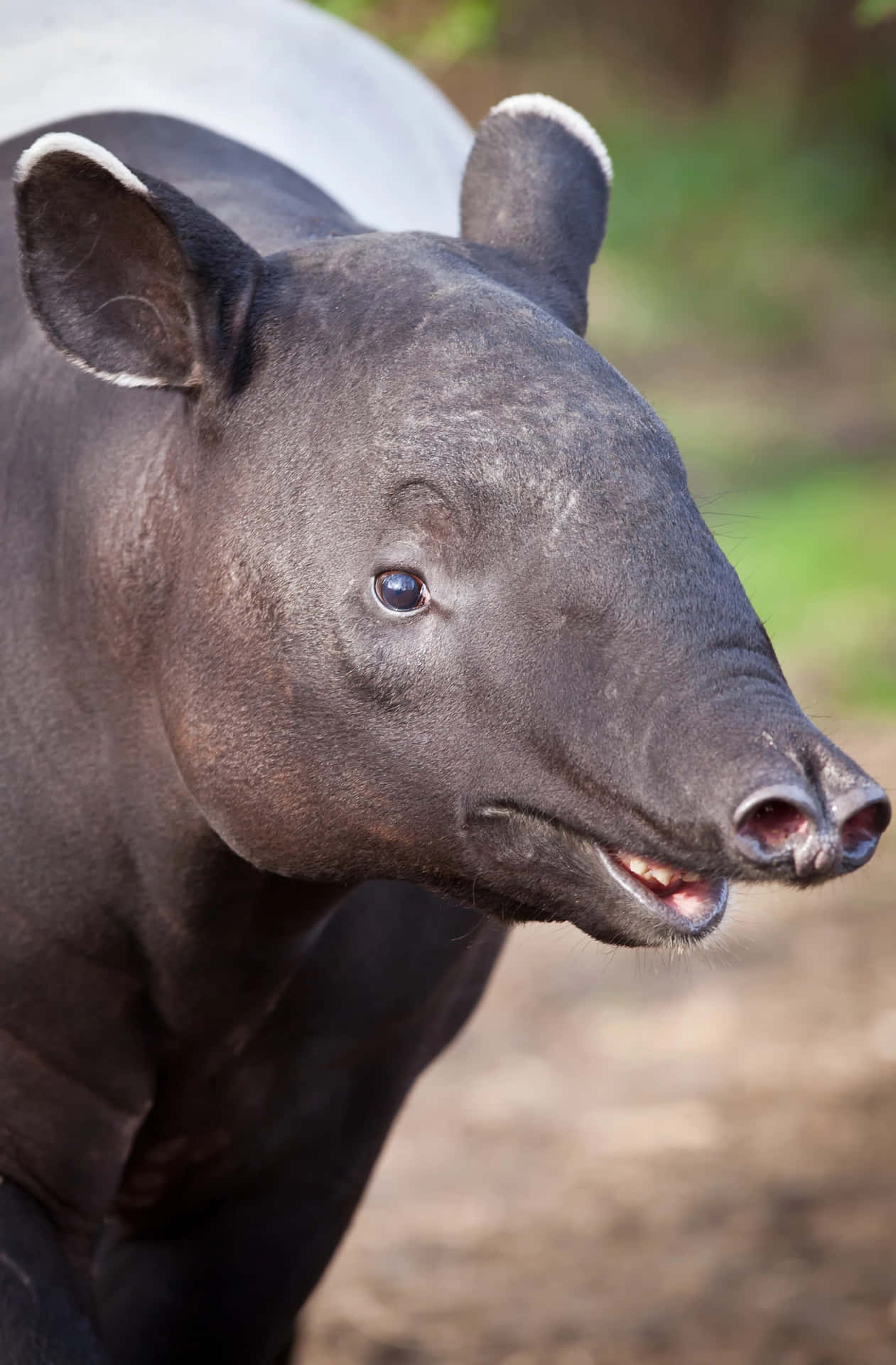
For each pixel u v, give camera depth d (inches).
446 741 397.7
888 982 965.8
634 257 2657.5
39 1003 473.4
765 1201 776.9
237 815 431.8
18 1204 482.0
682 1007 959.6
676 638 374.0
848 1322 689.0
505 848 401.1
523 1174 820.6
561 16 2977.4
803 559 1525.6
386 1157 844.0
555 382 397.7
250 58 626.8
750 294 2578.7
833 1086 868.0
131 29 622.5
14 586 468.8
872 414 2078.0
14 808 464.1
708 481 1782.7
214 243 420.8
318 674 409.1
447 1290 738.2
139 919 471.8
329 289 428.1
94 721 458.3
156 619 443.8
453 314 411.2
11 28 618.2
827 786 351.6
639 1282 732.7
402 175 647.8
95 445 461.1
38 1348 458.6
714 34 3176.7
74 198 413.4
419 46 930.7
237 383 423.2
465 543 391.5
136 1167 527.5
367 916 502.3
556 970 1018.7
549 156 481.7
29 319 501.7
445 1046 618.8
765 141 2864.2
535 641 384.2
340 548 404.5
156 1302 549.3
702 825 355.6
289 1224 551.8
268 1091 521.7
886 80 2928.2
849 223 2783.0
